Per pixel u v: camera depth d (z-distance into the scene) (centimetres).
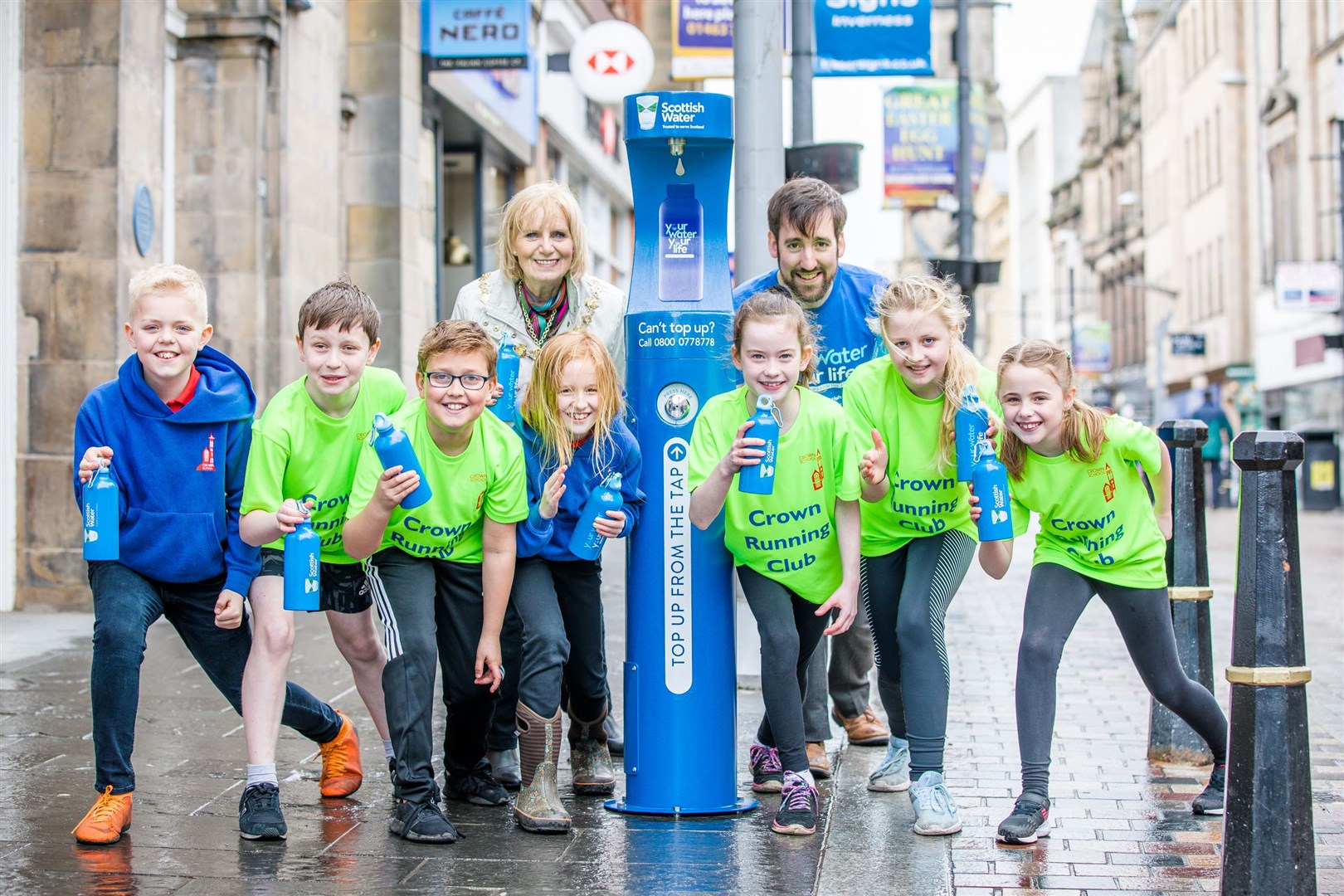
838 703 547
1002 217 8950
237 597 409
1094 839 412
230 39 1087
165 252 1070
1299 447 317
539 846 402
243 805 411
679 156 442
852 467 423
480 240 1800
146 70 912
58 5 877
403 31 1362
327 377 404
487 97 1684
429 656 416
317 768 495
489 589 426
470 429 418
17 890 358
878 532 453
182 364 396
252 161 1095
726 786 443
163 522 402
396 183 1357
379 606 421
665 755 438
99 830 398
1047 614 427
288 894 357
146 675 659
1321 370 3300
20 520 885
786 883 370
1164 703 439
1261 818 314
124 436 400
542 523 431
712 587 438
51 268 880
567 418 426
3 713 569
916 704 429
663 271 445
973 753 527
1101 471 420
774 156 689
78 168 878
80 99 877
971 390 419
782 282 497
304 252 1178
